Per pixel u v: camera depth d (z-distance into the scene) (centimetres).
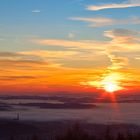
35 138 7175
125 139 5738
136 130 6750
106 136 6075
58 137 6312
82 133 6150
